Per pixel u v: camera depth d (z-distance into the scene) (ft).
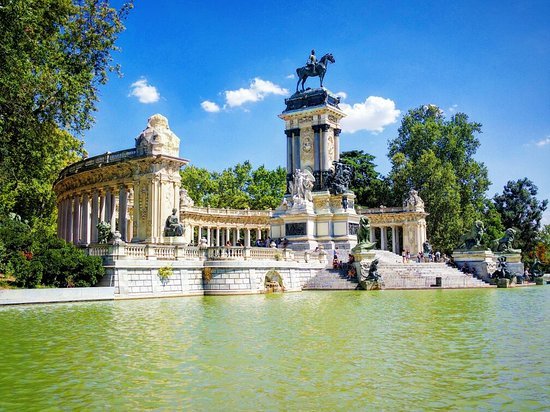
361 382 49.26
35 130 143.74
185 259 156.76
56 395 45.47
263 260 170.60
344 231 250.57
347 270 200.03
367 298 147.43
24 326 84.69
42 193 265.34
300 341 70.79
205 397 44.68
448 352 63.31
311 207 254.68
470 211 356.38
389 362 57.62
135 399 44.21
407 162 365.20
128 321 91.20
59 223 264.93
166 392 46.19
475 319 95.50
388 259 239.50
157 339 72.28
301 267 192.75
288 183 277.64
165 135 196.75
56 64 145.28
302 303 128.88
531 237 416.67
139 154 196.34
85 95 147.74
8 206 237.66
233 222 321.93
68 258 135.64
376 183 388.37
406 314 103.60
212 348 65.72
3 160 144.05
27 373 53.06
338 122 287.07
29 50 132.05
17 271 128.98
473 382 49.16
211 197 389.60
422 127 382.83
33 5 134.21
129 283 142.20
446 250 345.31
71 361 58.39
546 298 148.36
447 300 140.87
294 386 47.96
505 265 240.32
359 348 65.77
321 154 272.72
